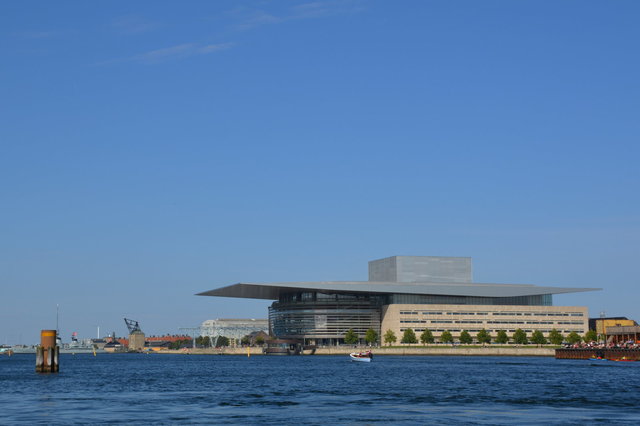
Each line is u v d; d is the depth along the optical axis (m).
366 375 110.94
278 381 96.94
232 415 56.38
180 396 73.31
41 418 54.59
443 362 173.50
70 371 135.38
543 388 81.19
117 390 81.75
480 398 69.44
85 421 52.88
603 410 59.00
